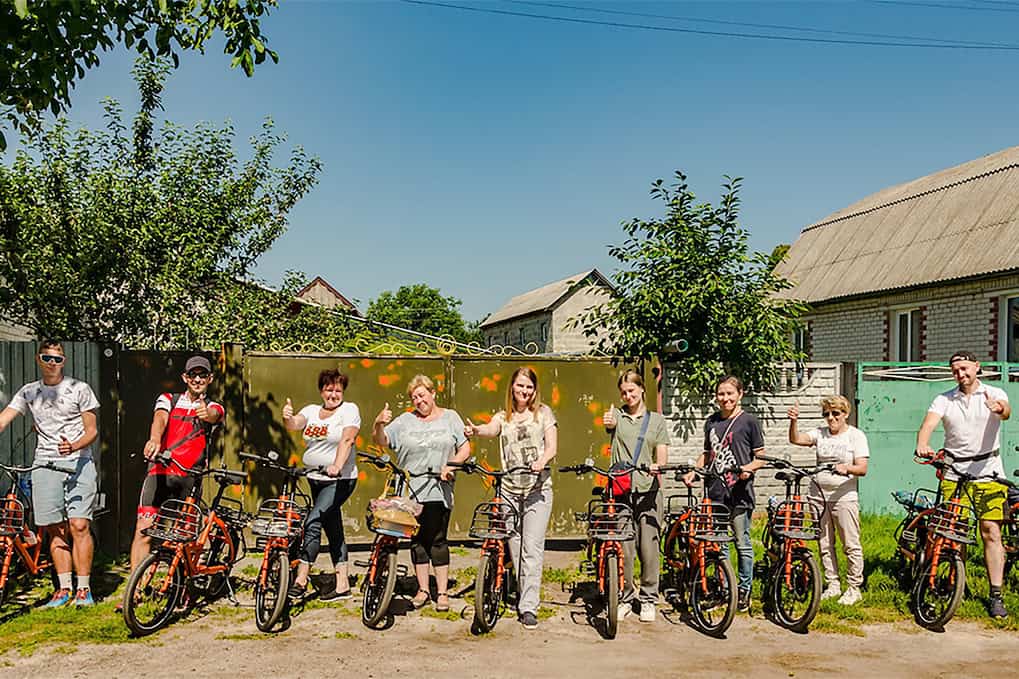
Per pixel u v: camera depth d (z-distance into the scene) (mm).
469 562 8289
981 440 6723
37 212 10078
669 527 6945
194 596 6664
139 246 10453
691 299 8930
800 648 5895
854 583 6828
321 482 6668
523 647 5852
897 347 17812
